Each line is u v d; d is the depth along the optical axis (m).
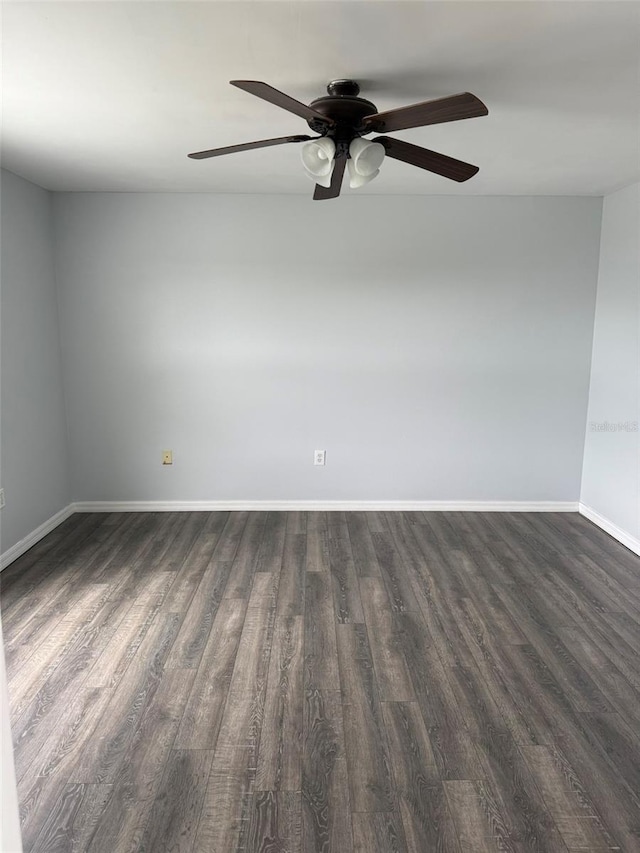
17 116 2.35
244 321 4.04
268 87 1.55
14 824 1.04
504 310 4.07
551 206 3.94
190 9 1.52
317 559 3.46
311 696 2.23
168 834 1.64
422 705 2.19
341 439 4.22
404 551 3.60
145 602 2.94
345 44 1.72
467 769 1.88
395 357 4.11
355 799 1.77
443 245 3.97
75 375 4.07
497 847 1.61
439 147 2.78
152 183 3.58
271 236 3.94
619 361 3.78
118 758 1.91
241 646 2.55
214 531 3.89
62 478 4.08
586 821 1.70
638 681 2.35
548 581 3.21
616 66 1.87
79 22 1.59
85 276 3.95
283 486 4.28
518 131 2.53
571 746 1.99
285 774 1.86
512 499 4.30
